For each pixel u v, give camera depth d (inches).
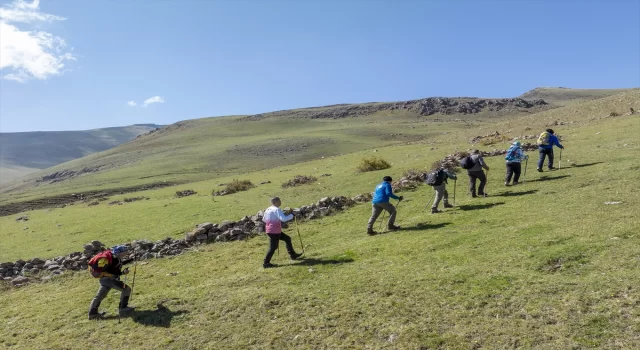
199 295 424.8
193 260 590.6
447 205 658.8
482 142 1438.2
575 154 911.0
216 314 375.6
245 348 315.9
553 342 261.1
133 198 1683.1
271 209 496.1
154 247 657.6
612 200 526.0
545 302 303.6
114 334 368.8
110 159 5703.7
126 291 412.2
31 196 2778.1
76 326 396.8
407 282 375.2
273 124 7130.9
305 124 7101.4
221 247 639.8
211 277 501.7
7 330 414.6
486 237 467.8
